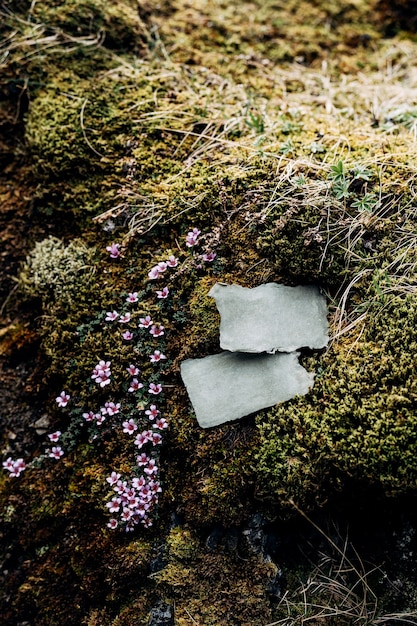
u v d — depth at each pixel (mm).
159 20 776
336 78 774
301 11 825
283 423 532
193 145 640
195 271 585
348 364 537
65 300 602
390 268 560
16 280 634
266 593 533
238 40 780
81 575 557
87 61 692
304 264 568
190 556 543
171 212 605
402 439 499
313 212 573
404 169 591
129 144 645
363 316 552
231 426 548
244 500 541
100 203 631
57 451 580
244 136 648
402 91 737
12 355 619
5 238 652
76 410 581
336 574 542
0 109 677
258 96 718
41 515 575
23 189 662
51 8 705
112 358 579
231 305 567
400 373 518
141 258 605
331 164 589
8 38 686
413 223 569
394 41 818
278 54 783
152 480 556
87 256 615
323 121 676
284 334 557
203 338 567
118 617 542
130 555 547
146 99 669
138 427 567
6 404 607
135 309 590
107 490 562
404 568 532
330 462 521
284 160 608
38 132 646
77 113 652
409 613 523
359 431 510
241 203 596
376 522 543
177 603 536
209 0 813
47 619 555
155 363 576
